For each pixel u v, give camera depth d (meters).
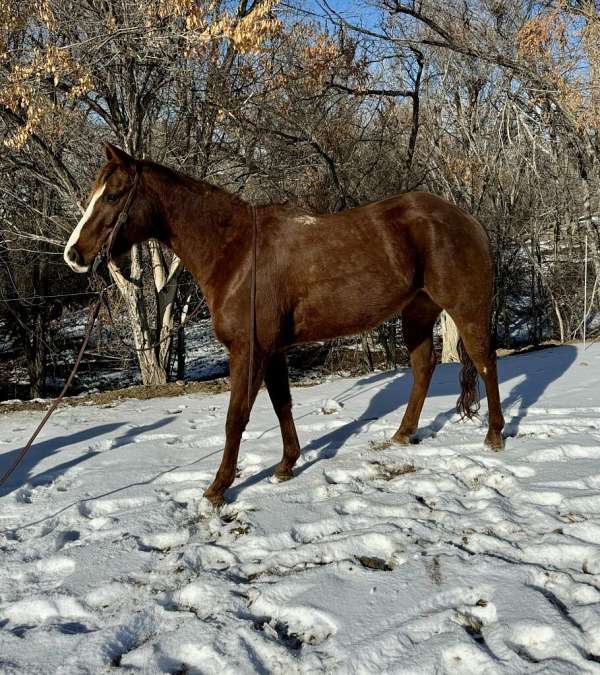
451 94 11.88
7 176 12.12
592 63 10.43
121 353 15.73
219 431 5.64
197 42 8.41
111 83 9.85
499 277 12.60
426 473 4.00
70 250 3.81
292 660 2.24
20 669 2.29
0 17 8.19
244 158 10.77
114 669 2.27
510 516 3.26
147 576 2.96
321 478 4.08
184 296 13.51
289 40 10.55
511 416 5.19
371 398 6.42
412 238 4.04
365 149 12.21
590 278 13.62
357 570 2.81
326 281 3.91
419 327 4.61
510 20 11.20
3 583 3.06
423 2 11.35
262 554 3.08
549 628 2.23
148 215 3.91
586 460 4.00
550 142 11.83
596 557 2.72
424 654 2.18
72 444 5.59
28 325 16.81
